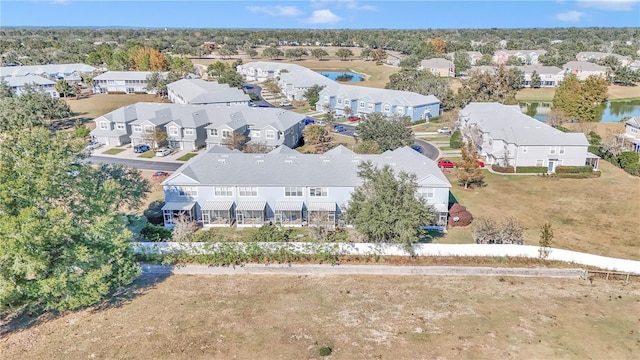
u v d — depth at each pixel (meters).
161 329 33.75
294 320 34.81
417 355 30.80
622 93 143.62
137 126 85.19
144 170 71.38
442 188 51.28
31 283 32.59
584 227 50.84
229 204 52.41
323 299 37.78
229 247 43.81
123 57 174.00
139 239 47.94
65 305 33.12
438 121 107.50
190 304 37.16
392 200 42.66
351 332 33.31
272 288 39.62
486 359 30.41
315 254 44.16
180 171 52.94
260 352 31.14
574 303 36.97
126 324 34.47
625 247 46.22
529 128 73.19
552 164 69.88
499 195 60.59
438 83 122.38
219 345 31.89
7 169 32.50
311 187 51.91
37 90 116.06
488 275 41.56
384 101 108.62
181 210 51.28
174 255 44.06
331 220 51.59
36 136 35.31
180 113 87.38
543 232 44.44
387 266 42.97
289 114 88.56
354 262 43.78
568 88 105.94
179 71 149.12
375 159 56.62
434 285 39.91
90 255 33.16
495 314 35.53
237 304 37.09
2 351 31.64
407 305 36.84
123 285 40.03
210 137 83.81
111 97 136.50
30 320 35.41
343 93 115.44
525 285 39.84
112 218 35.09
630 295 38.09
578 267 42.53
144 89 144.25
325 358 30.45
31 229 30.06
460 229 50.66
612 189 62.31
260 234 45.25
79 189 35.91
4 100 95.06
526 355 30.75
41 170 33.41
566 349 31.31
